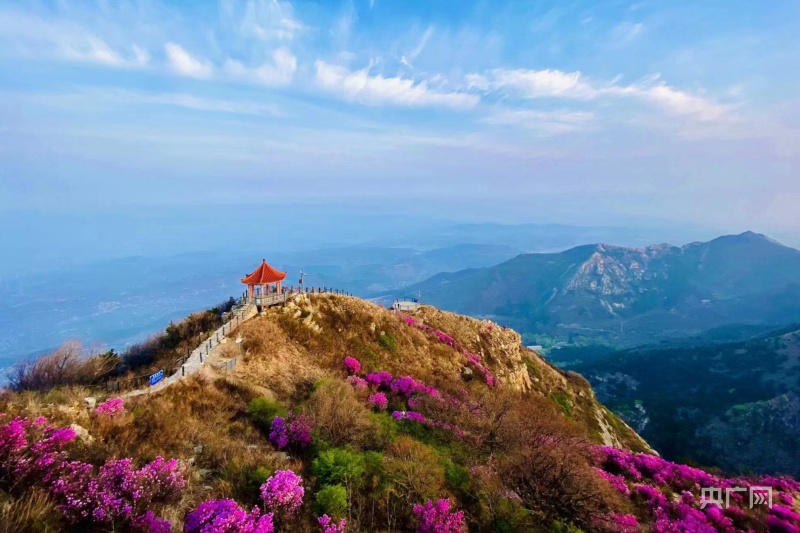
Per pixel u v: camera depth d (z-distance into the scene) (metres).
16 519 9.14
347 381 30.33
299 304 38.81
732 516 22.84
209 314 36.66
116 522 10.64
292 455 17.94
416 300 62.81
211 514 11.48
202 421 19.27
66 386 19.89
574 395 65.50
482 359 52.81
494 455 22.66
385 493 15.78
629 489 24.28
